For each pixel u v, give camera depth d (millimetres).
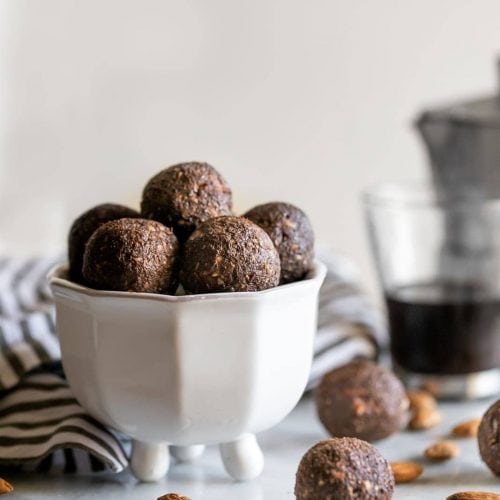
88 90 1221
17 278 839
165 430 592
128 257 571
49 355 697
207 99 1234
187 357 573
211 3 1214
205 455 656
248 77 1231
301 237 610
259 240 576
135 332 575
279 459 654
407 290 771
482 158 866
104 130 1230
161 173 608
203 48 1223
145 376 578
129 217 617
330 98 1241
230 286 569
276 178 1257
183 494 607
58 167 1232
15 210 1233
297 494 575
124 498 604
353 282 856
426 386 757
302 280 612
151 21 1212
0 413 667
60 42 1206
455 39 1230
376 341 784
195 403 582
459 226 770
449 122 874
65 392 666
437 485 624
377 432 670
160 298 563
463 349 750
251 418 595
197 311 567
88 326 585
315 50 1229
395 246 778
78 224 616
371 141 1253
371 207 780
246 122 1243
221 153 1247
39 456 615
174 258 580
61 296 594
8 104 1209
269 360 587
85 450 611
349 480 565
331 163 1257
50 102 1218
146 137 1235
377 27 1227
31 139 1223
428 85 1241
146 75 1223
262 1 1216
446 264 778
